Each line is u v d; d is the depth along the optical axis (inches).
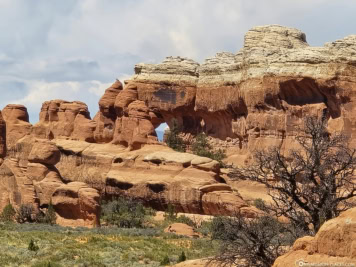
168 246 1839.3
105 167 3548.2
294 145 3250.5
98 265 1469.0
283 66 3393.2
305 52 3358.8
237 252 1019.3
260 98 3467.0
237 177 1218.0
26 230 2164.1
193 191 2979.8
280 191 1154.7
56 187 2773.1
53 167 2901.1
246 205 2842.0
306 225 1082.7
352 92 3112.7
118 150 3631.9
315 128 1167.6
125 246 1758.1
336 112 3174.2
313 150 1151.6
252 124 3499.0
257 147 3440.0
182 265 1289.4
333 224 607.2
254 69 3587.6
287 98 3371.1
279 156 1144.2
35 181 2839.6
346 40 3250.5
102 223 2659.9
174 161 3186.5
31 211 2534.5
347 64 3164.4
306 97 3307.1
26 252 1587.1
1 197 2728.8
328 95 3201.3
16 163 2805.1
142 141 3558.1
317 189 1098.1
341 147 1216.8
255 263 1013.8
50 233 2022.6
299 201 1104.8
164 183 3105.3
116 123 3777.1
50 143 2920.8
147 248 1782.7
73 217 2564.0
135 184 3240.7
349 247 587.5
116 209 2795.3
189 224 2642.7
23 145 3698.3
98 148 3708.2
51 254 1578.5
